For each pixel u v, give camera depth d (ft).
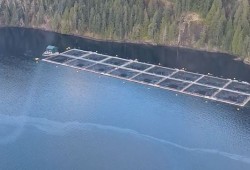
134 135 647.15
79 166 572.92
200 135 649.20
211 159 593.83
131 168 572.92
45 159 585.63
